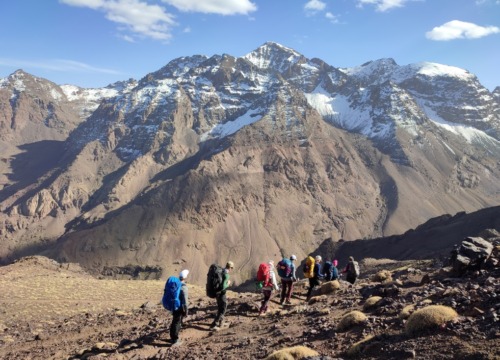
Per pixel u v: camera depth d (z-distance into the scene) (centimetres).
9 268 7169
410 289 1692
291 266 2141
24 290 5191
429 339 1052
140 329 2081
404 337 1114
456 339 1004
